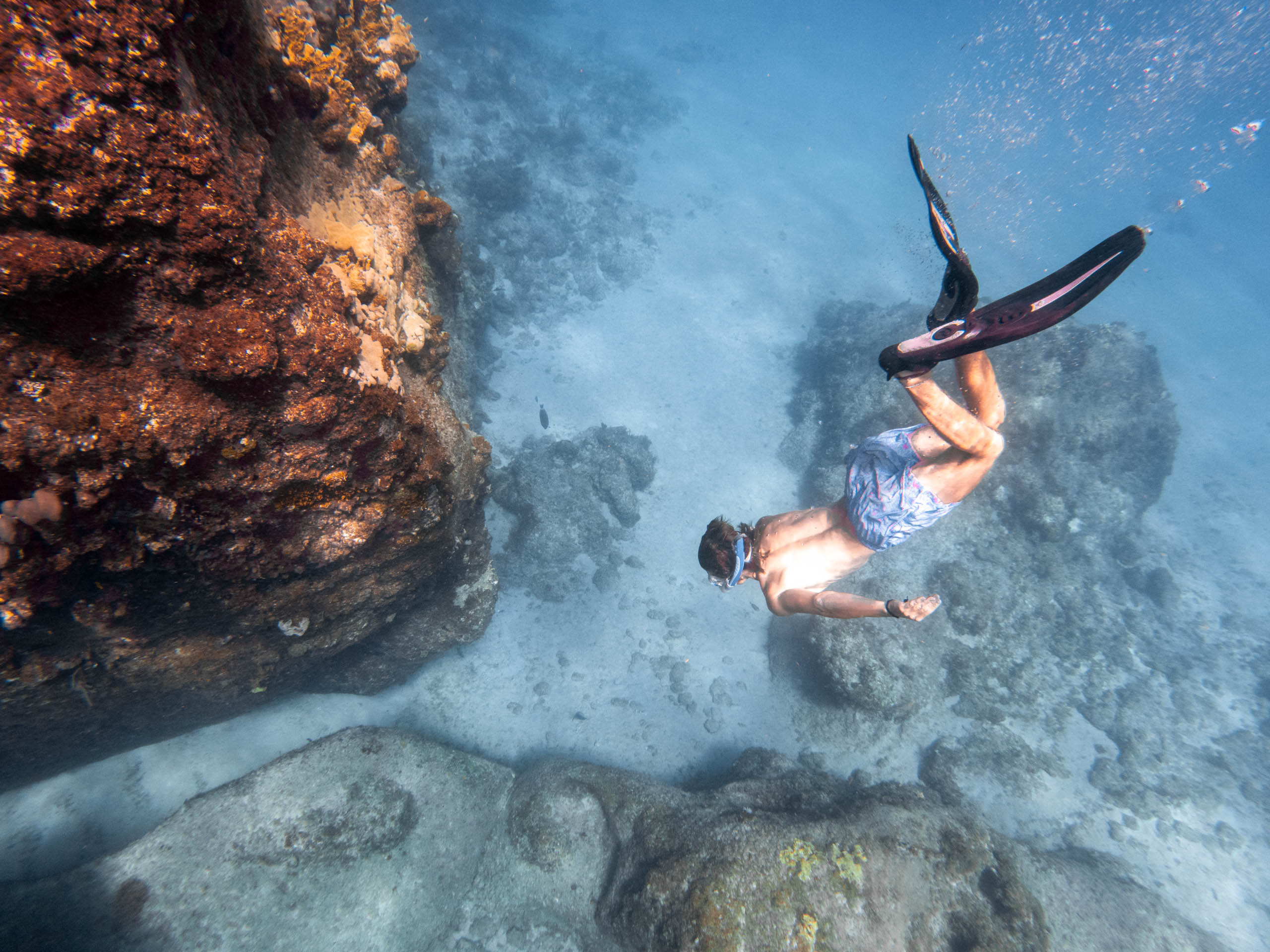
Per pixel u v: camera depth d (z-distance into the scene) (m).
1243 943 9.96
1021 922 7.24
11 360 2.45
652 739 10.74
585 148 22.72
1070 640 12.96
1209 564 15.80
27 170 2.01
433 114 18.95
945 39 48.53
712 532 3.62
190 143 2.36
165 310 2.64
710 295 18.83
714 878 6.86
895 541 3.23
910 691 11.14
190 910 6.05
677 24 36.34
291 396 3.19
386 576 5.28
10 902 5.70
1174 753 11.95
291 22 4.09
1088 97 42.50
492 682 10.69
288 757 7.08
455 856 7.53
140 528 3.30
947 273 1.94
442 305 7.59
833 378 15.25
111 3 2.00
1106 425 14.02
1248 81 42.75
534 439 13.77
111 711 5.43
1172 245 29.88
